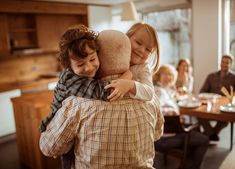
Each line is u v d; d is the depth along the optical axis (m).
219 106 2.94
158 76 3.00
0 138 4.25
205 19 4.69
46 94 3.32
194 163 2.74
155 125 1.01
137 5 5.67
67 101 0.85
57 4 4.82
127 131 0.84
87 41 0.81
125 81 0.85
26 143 3.09
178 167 2.82
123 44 0.87
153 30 1.02
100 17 5.63
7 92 4.27
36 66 5.33
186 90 3.78
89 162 0.85
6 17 4.53
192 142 2.69
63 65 0.88
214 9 4.56
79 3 5.17
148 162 0.94
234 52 4.82
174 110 2.74
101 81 0.85
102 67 0.88
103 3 5.43
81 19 5.52
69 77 0.87
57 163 3.08
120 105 0.84
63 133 0.85
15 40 4.87
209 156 3.15
